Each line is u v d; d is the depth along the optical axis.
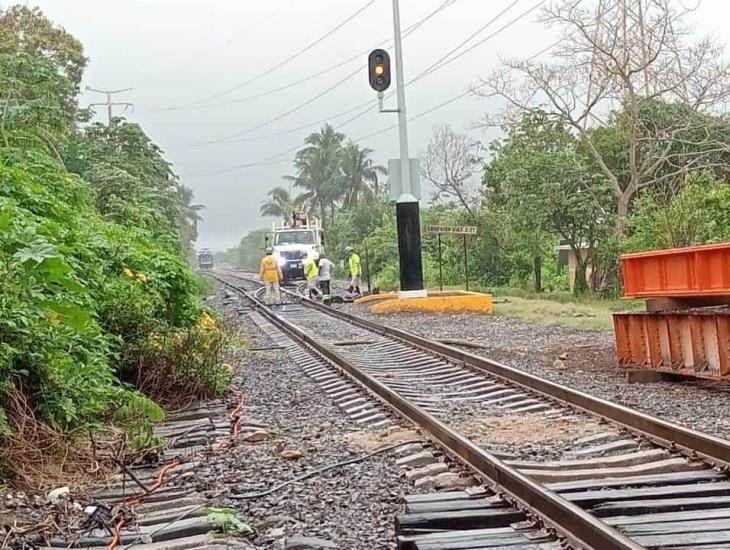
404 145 27.34
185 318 12.46
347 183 82.50
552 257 36.84
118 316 10.57
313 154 83.56
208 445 8.37
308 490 6.45
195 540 5.28
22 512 6.11
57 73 22.73
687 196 24.52
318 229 46.75
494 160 35.00
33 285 7.08
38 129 20.86
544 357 14.61
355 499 6.11
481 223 37.81
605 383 11.45
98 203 25.95
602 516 5.14
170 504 6.26
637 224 26.70
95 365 8.78
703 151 30.05
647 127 30.80
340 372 13.07
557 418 8.83
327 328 21.52
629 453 7.03
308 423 9.44
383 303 25.66
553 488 5.82
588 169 30.62
